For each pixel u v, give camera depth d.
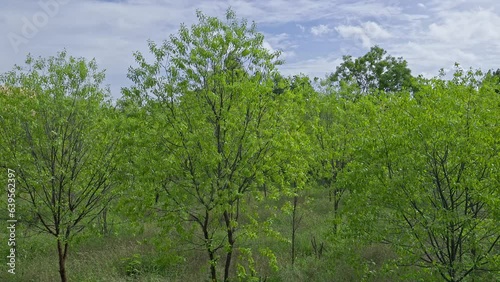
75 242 10.00
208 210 8.66
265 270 11.66
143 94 8.78
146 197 8.58
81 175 10.13
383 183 8.23
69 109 9.59
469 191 7.87
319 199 19.81
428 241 8.55
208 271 11.26
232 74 8.91
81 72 9.80
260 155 8.97
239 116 8.77
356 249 10.71
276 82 9.38
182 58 8.73
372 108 8.84
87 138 9.91
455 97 7.98
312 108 13.27
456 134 7.75
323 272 11.43
